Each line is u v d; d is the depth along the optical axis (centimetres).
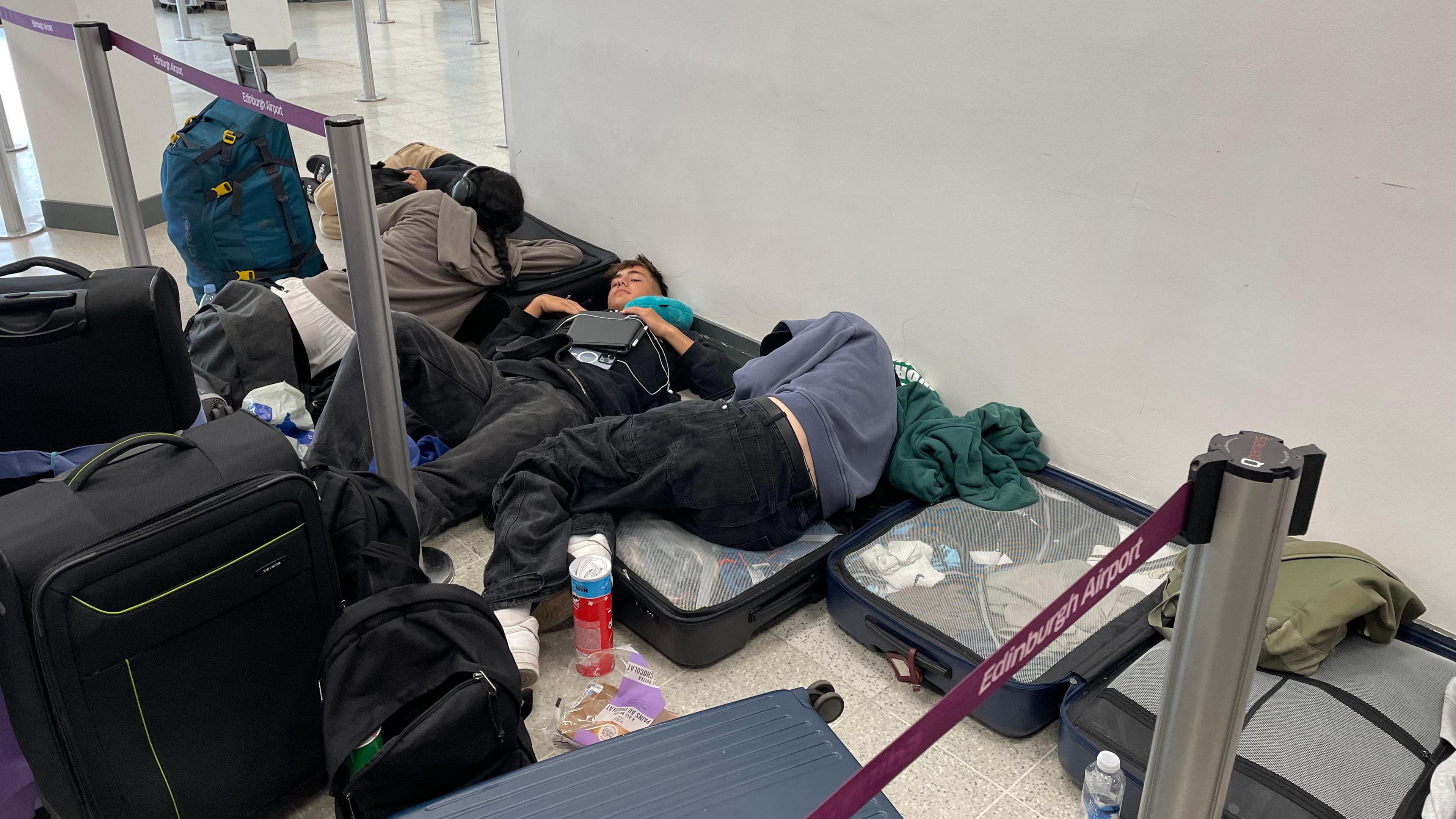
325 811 176
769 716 166
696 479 219
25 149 553
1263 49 198
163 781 156
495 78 780
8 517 145
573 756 156
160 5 1055
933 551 228
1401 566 207
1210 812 104
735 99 309
